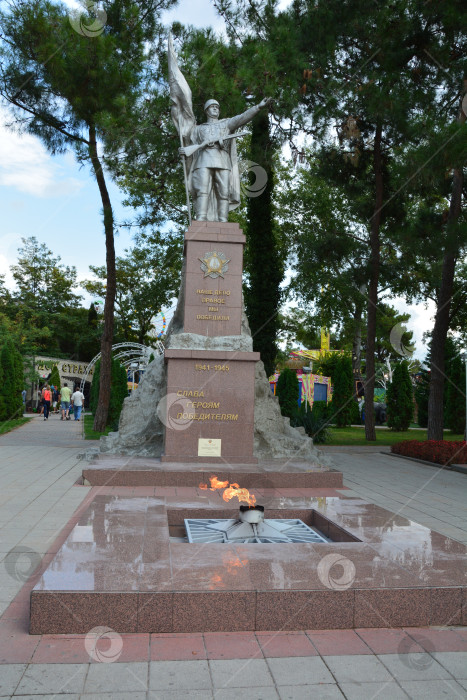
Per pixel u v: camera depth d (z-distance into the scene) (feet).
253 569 13.97
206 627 12.39
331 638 12.20
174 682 10.31
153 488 27.61
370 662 11.23
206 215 37.27
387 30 44.73
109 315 59.93
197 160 37.32
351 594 12.77
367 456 47.01
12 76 47.52
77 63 45.14
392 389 80.38
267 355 60.54
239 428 31.96
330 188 73.41
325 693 10.10
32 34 45.19
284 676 10.62
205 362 31.99
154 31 51.88
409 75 46.26
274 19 48.93
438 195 57.77
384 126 54.95
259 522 18.35
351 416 87.20
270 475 29.14
